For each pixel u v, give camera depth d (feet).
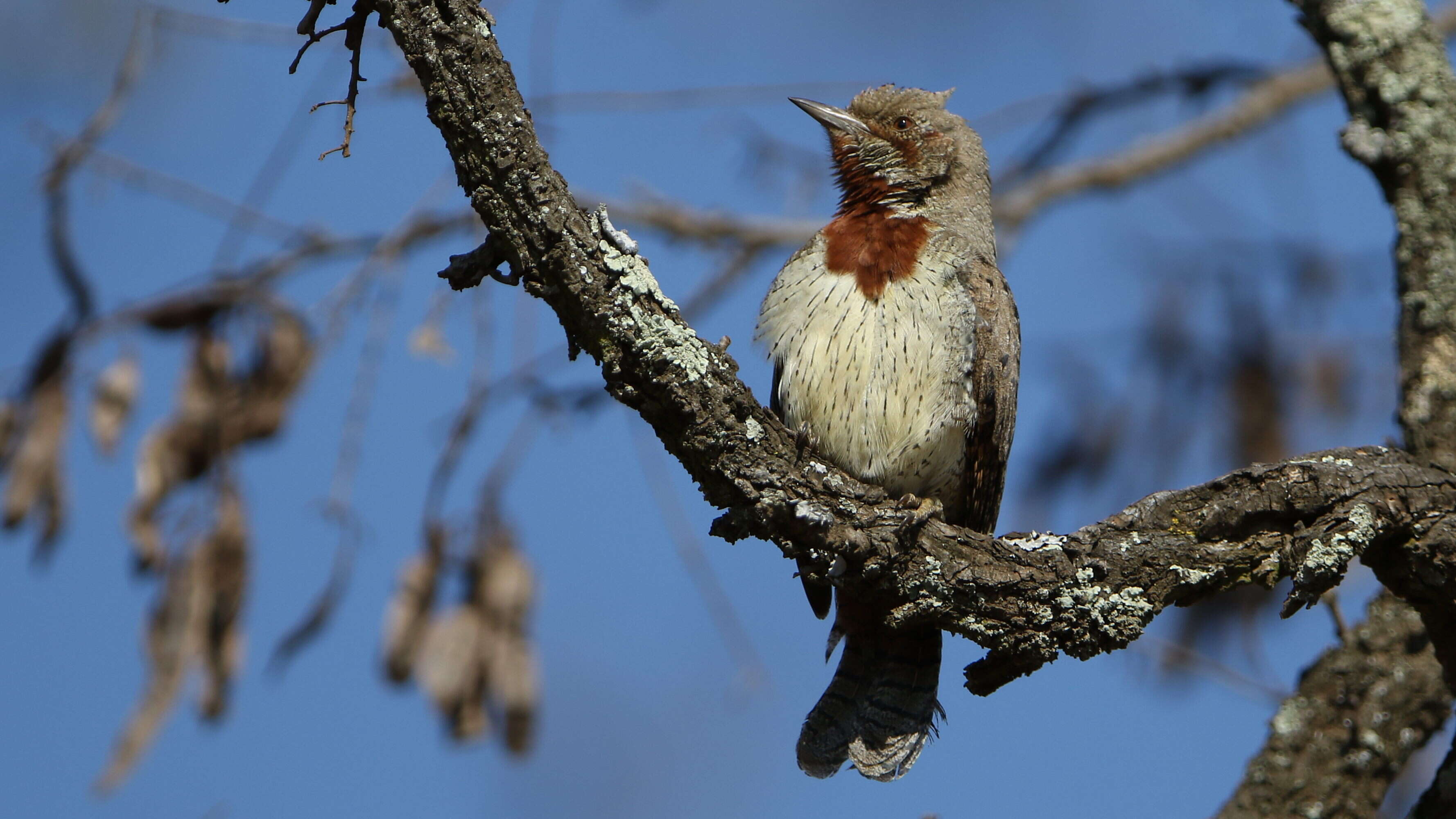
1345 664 29.58
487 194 20.63
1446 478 24.21
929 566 23.93
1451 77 29.07
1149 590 23.95
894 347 30.53
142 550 34.65
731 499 23.27
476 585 36.88
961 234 33.27
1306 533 23.47
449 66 20.11
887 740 30.94
